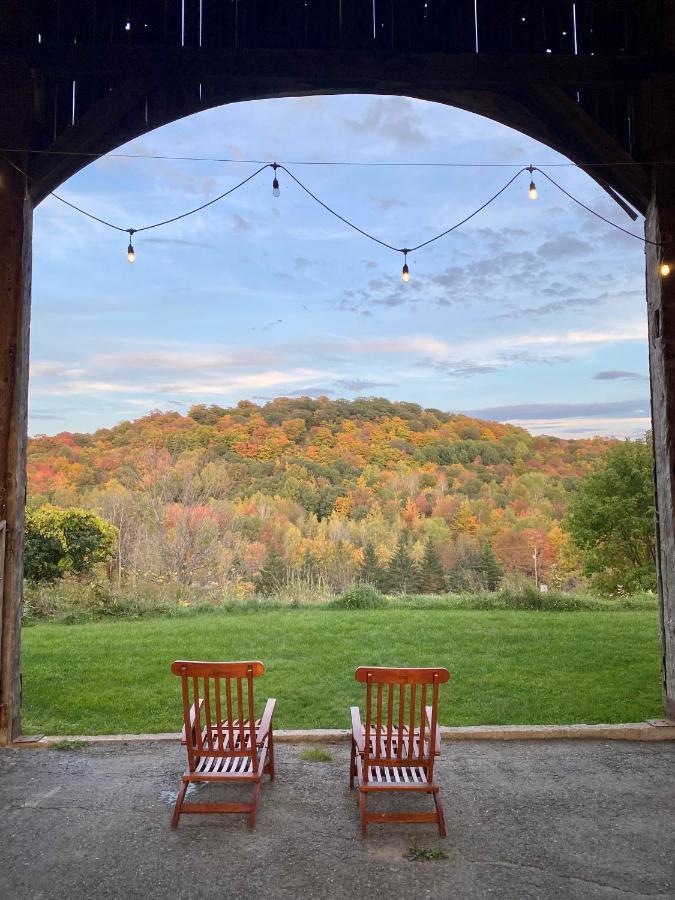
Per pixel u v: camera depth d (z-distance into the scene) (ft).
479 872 9.62
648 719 16.71
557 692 20.01
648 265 18.04
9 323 16.14
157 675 22.45
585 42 17.97
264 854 10.16
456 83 17.44
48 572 46.62
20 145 16.47
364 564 126.82
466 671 22.90
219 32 17.52
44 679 21.83
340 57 17.22
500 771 13.67
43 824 11.19
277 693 20.47
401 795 12.41
